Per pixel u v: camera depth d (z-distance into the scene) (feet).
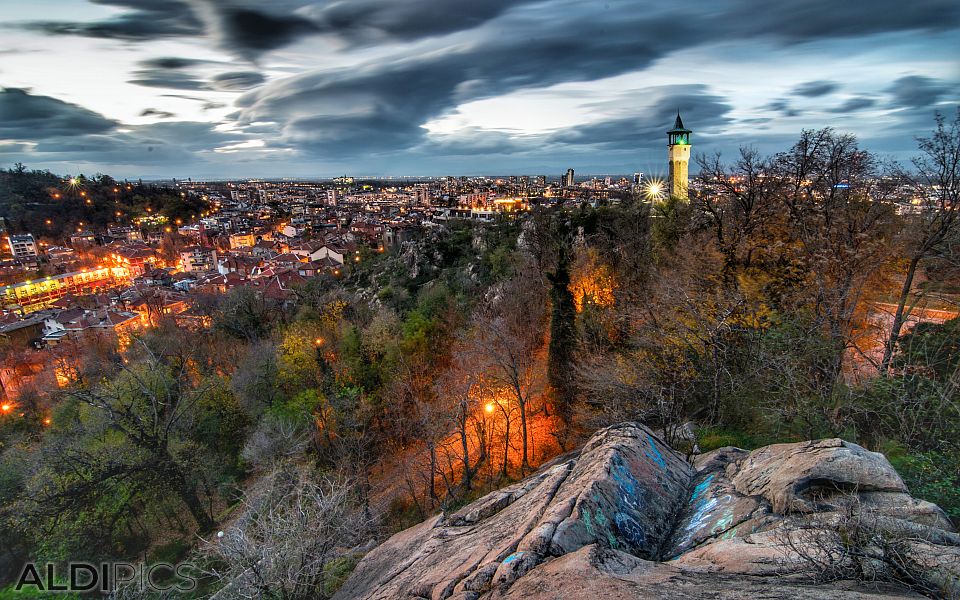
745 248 71.92
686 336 49.85
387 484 87.71
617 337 77.46
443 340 111.65
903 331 56.29
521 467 80.74
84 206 633.61
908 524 12.05
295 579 35.42
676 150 151.53
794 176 70.44
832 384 40.04
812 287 55.42
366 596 20.03
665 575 11.69
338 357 113.29
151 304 276.00
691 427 44.86
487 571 14.20
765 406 41.60
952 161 49.62
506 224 208.95
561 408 78.84
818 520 12.94
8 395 181.37
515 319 108.06
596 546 13.01
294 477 60.49
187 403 89.71
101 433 81.56
